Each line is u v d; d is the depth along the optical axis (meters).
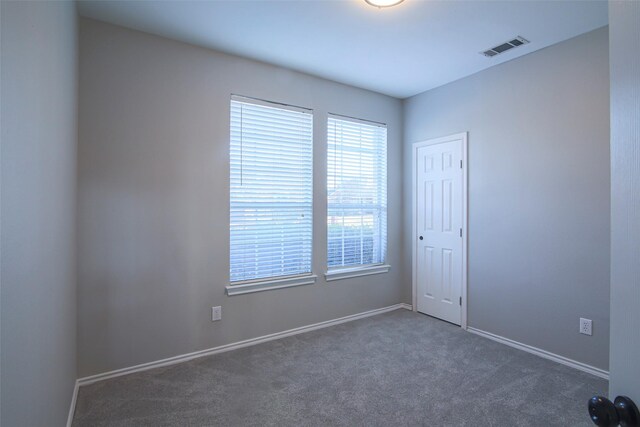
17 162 0.94
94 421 1.96
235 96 2.95
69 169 1.95
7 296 0.85
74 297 2.21
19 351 0.96
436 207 3.75
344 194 3.71
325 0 2.17
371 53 2.92
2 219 0.82
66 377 1.84
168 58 2.65
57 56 1.55
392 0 2.16
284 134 3.25
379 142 3.99
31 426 1.08
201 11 2.29
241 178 3.01
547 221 2.80
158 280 2.62
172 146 2.67
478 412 2.06
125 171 2.48
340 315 3.64
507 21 2.42
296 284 3.32
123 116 2.47
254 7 2.24
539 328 2.85
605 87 2.49
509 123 3.06
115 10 2.27
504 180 3.10
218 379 2.43
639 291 0.56
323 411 2.06
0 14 0.82
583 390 2.30
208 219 2.83
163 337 2.64
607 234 2.48
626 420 0.56
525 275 2.95
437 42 2.72
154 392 2.26
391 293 4.08
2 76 0.83
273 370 2.57
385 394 2.25
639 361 0.56
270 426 1.93
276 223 3.22
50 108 1.40
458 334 3.30
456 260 3.53
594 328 2.53
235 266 2.99
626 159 0.58
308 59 3.04
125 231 2.49
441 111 3.69
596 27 2.50
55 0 1.50
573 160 2.65
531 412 2.06
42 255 1.25
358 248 3.83
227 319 2.93
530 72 2.91
